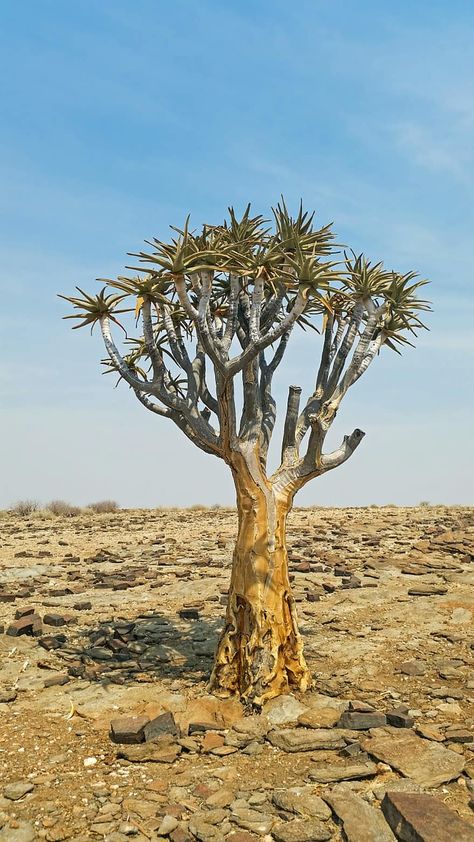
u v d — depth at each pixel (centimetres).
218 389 634
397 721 566
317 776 470
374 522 2112
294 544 1655
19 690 687
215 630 916
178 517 2605
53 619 959
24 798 453
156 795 452
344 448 674
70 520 2631
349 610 1019
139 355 753
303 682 650
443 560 1390
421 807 399
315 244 628
